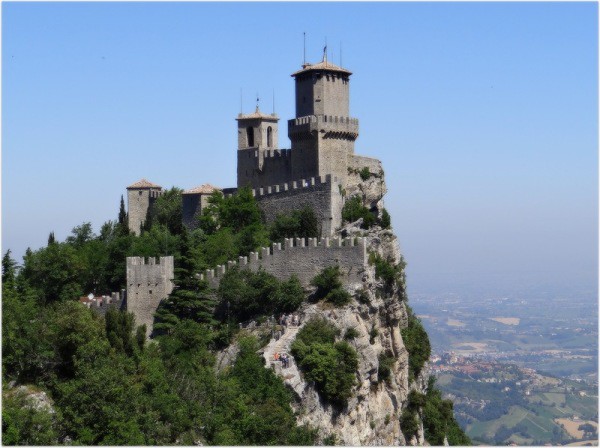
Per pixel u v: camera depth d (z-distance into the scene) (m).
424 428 190.88
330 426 155.62
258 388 146.75
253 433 138.75
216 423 136.38
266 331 163.25
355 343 163.38
